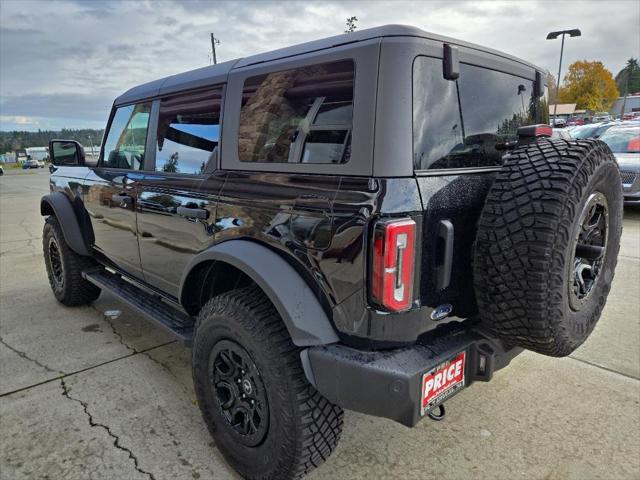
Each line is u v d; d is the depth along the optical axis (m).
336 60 1.78
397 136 1.63
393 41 1.65
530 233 1.62
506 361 2.01
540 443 2.40
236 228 2.13
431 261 1.71
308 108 1.88
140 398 2.86
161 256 2.81
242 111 2.20
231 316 2.00
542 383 2.97
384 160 1.62
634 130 9.96
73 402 2.81
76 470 2.24
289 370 1.86
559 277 1.65
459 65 1.91
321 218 1.74
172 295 2.92
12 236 8.40
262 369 1.91
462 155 1.92
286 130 1.97
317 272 1.77
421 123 1.71
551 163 1.72
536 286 1.62
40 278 5.50
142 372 3.17
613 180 1.93
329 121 1.79
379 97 1.64
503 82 2.19
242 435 2.10
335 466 2.27
